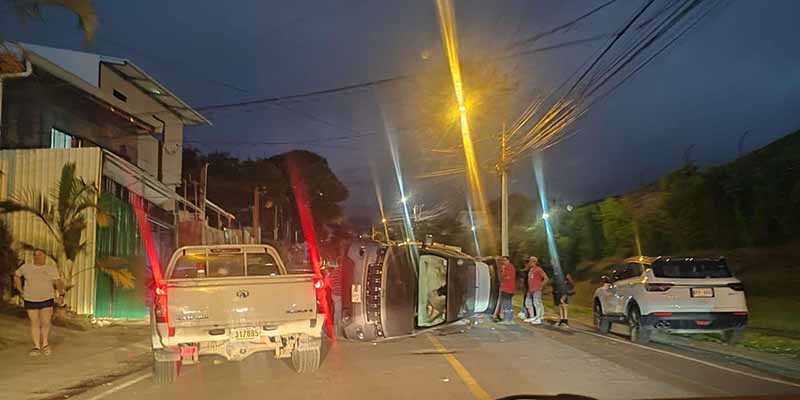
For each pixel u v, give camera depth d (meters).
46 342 14.25
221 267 13.48
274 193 62.03
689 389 10.08
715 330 15.04
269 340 11.31
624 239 32.50
